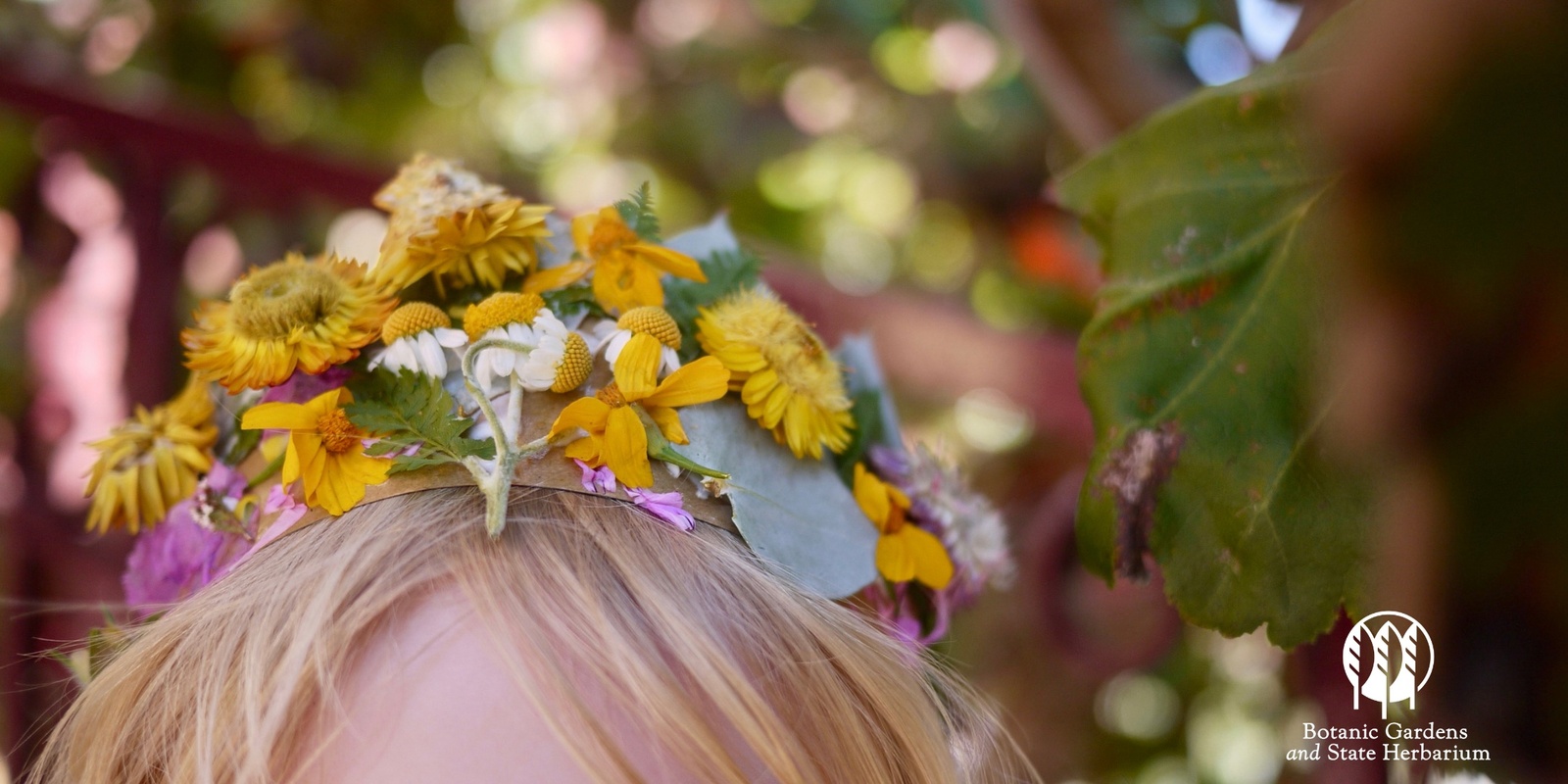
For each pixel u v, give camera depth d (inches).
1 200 27.7
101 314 27.8
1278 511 16.1
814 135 45.9
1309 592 16.1
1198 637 37.2
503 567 15.4
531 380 15.8
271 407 15.7
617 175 46.6
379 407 15.8
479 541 15.5
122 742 16.2
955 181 43.0
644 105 46.1
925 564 17.9
